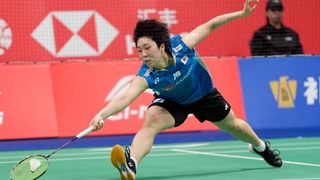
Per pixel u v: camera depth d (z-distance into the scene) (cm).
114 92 2652
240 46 3247
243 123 1780
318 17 3359
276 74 2789
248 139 1798
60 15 3192
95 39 3219
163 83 1571
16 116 2552
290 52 3072
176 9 3241
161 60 1534
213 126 2738
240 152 2242
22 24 3153
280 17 3069
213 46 3222
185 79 1588
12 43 3144
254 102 2753
